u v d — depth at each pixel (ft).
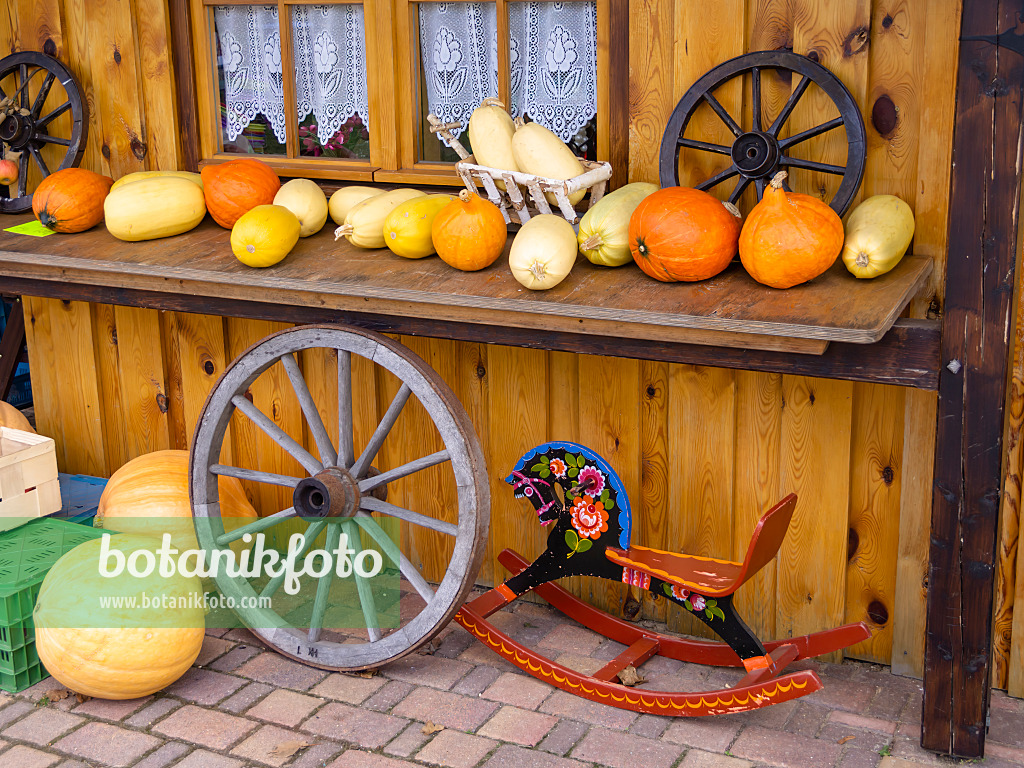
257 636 9.41
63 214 9.78
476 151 8.84
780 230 7.07
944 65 7.66
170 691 8.82
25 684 8.95
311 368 10.72
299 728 8.27
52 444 10.11
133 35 10.64
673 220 7.36
